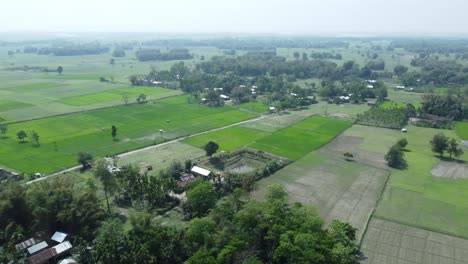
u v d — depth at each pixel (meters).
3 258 83.31
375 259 91.56
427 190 128.75
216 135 187.62
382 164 151.50
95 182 126.50
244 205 98.00
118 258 83.56
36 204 100.12
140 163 149.75
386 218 109.75
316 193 125.44
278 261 81.62
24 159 153.00
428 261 91.25
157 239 86.31
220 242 85.81
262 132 193.38
